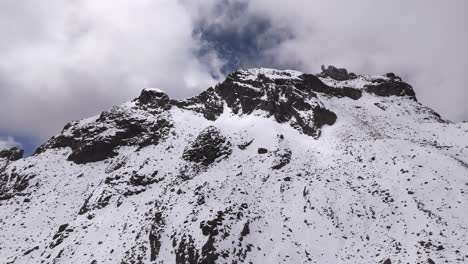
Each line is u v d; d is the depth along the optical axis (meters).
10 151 142.88
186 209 72.69
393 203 70.06
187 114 129.88
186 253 63.94
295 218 71.38
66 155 129.62
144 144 119.31
